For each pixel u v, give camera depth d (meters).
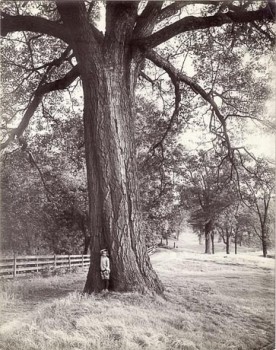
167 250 17.75
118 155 8.41
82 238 13.14
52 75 12.45
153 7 9.46
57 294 8.38
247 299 8.00
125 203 8.29
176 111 11.73
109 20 9.05
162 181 12.71
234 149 11.20
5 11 9.88
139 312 6.57
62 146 12.47
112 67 8.70
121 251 8.04
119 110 8.62
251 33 10.69
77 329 5.71
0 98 11.29
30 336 5.49
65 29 8.72
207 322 6.52
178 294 8.44
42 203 11.62
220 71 11.52
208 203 12.43
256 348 5.98
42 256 11.53
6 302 7.02
